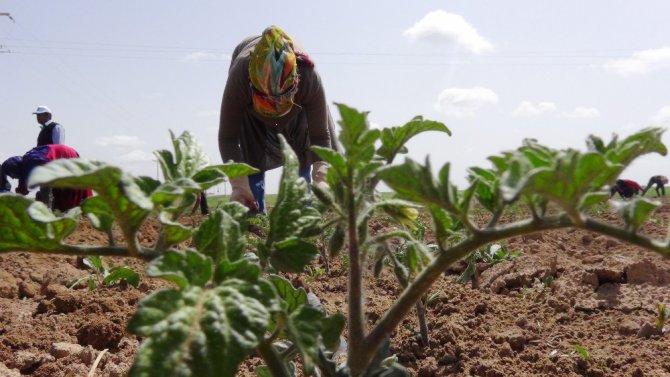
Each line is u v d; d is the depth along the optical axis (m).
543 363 3.12
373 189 1.85
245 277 1.29
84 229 7.80
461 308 4.04
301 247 1.66
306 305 1.43
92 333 3.33
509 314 3.93
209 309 1.20
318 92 5.97
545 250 6.06
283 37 5.48
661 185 21.11
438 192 1.40
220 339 1.16
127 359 3.17
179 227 1.44
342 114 1.46
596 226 1.28
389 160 1.94
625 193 15.98
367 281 4.81
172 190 1.31
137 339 3.50
